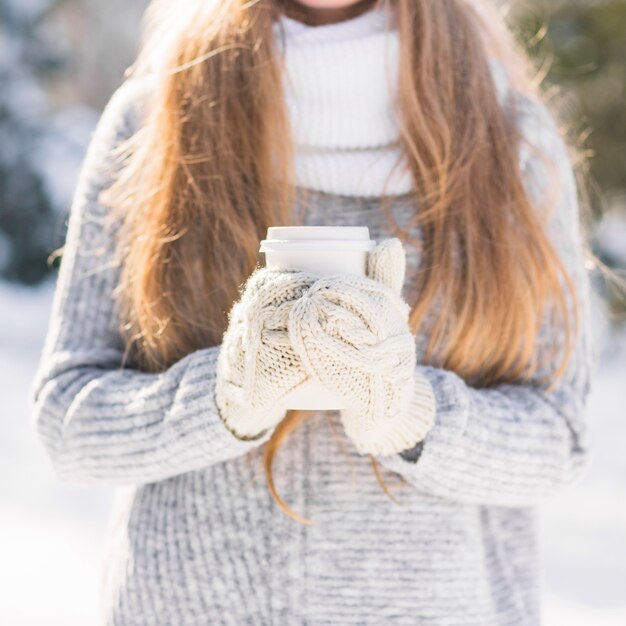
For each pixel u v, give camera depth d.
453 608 1.66
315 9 1.94
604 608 4.70
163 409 1.63
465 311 1.74
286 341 1.35
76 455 1.72
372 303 1.33
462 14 1.89
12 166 14.58
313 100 1.81
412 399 1.54
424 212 1.76
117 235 1.85
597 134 10.80
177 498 1.72
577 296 1.86
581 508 6.32
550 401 1.76
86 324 1.85
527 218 1.78
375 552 1.66
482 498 1.66
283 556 1.66
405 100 1.78
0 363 10.60
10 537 5.54
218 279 1.76
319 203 1.81
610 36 10.68
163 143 1.82
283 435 1.65
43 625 4.34
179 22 1.89
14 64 15.52
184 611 1.69
